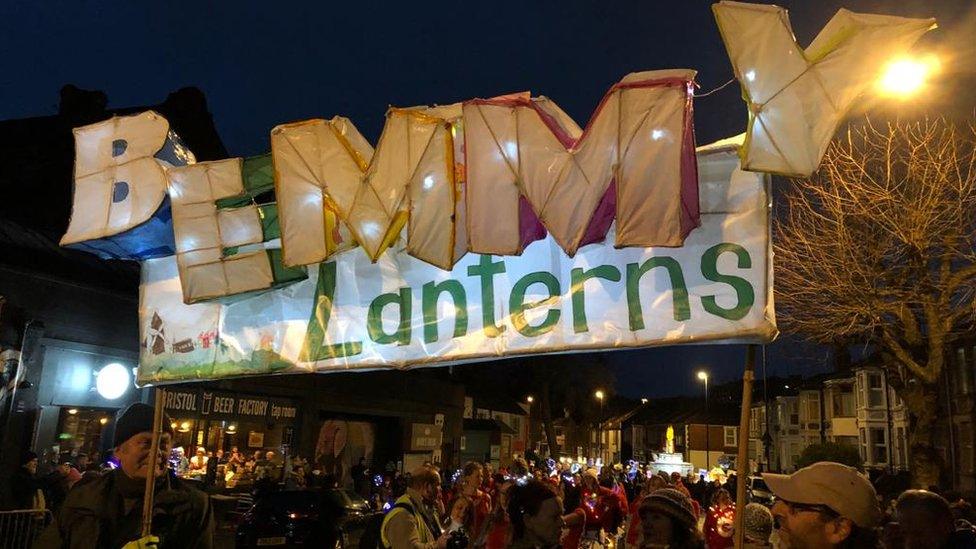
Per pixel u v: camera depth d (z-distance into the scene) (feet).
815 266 37.70
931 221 34.42
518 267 12.96
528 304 12.73
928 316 38.55
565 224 11.76
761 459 198.80
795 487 8.18
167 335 15.93
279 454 80.48
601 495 38.83
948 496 26.18
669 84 11.21
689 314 11.46
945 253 36.88
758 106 10.48
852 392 164.86
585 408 201.98
